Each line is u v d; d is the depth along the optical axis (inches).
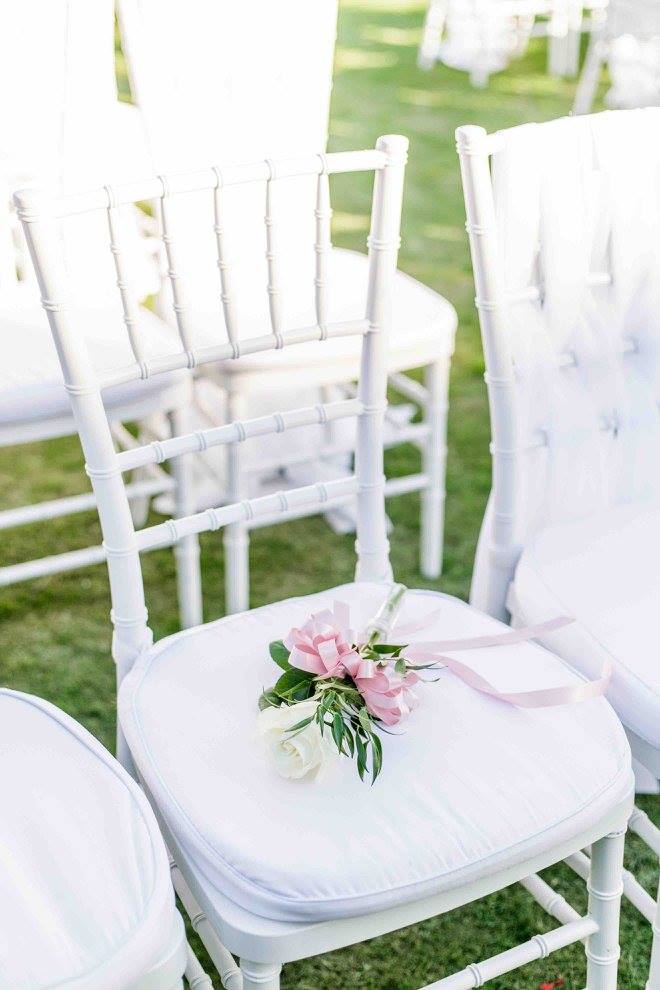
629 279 66.4
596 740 52.9
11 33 78.7
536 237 62.9
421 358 86.8
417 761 51.0
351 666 50.5
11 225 87.0
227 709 54.2
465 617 60.4
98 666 92.3
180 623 97.2
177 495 85.7
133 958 43.5
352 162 56.6
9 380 74.5
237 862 47.1
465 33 231.0
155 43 80.6
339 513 110.5
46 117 81.9
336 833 47.9
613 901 55.3
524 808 49.6
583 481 68.7
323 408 62.0
